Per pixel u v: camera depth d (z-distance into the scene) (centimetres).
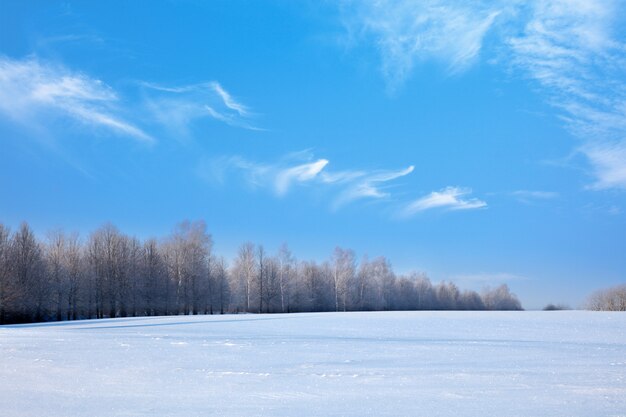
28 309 6009
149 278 7488
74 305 6844
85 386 1189
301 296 9462
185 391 1120
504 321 4453
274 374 1371
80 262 7044
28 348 2077
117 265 7250
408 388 1148
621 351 1964
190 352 1933
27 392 1109
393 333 2989
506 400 1006
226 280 8612
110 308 7144
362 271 10694
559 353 1884
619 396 1043
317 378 1299
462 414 887
